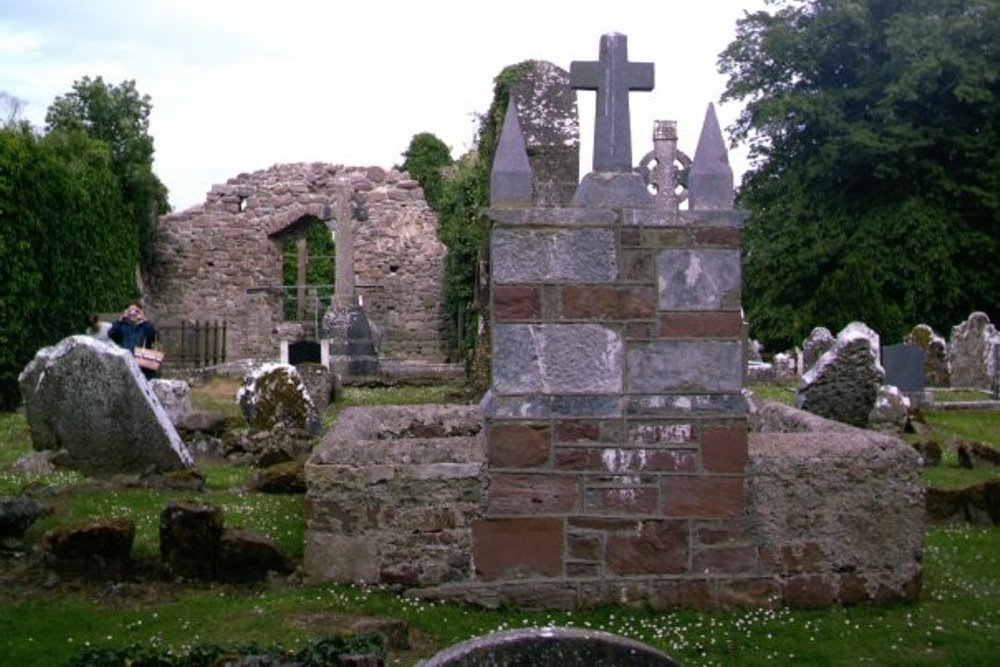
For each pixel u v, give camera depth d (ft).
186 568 19.29
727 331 18.48
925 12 101.71
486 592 18.13
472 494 18.31
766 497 18.43
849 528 18.54
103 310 71.72
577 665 11.25
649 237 18.43
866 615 18.06
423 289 93.25
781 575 18.42
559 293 18.37
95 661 13.62
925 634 17.07
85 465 28.14
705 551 18.40
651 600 18.25
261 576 19.30
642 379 18.43
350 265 73.77
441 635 16.71
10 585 18.83
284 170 94.22
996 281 98.37
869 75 103.24
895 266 97.55
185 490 26.78
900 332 81.15
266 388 38.65
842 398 38.27
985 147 98.22
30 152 56.29
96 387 27.78
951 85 97.91
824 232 101.91
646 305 18.43
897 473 18.69
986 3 97.91
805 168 103.65
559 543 18.29
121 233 78.48
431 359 92.12
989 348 65.41
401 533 18.31
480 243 50.60
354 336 71.26
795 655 16.25
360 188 93.81
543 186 41.70
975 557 22.16
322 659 13.47
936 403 55.11
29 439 37.70
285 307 111.96
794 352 81.05
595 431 18.37
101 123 83.71
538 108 42.73
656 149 50.57
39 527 21.95
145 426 27.84
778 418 25.27
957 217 98.17
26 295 54.34
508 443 18.31
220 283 94.07
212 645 14.38
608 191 18.45
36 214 55.83
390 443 18.85
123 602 18.12
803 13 109.60
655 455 18.39
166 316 93.71
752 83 110.93
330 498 18.43
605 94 18.70
